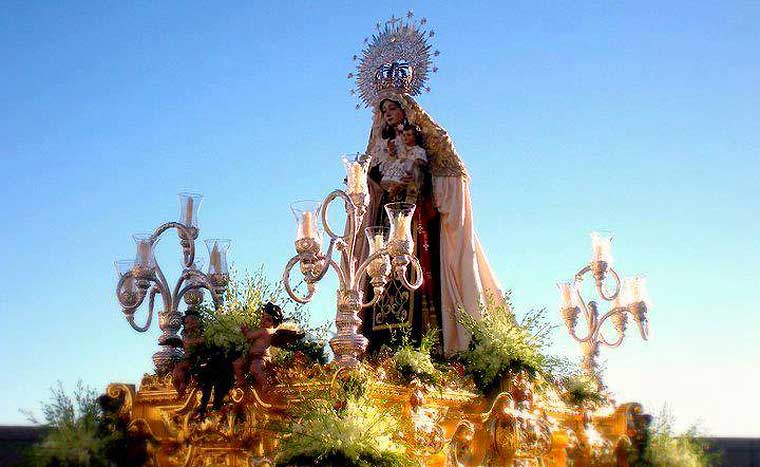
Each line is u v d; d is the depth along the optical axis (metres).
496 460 14.66
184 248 15.45
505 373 14.99
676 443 16.95
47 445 14.36
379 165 17.81
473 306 16.72
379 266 13.56
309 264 12.81
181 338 15.02
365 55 19.00
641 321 17.86
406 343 14.98
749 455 17.59
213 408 13.81
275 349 14.09
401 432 13.05
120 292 15.05
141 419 14.73
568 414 16.19
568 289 18.56
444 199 17.41
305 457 12.07
